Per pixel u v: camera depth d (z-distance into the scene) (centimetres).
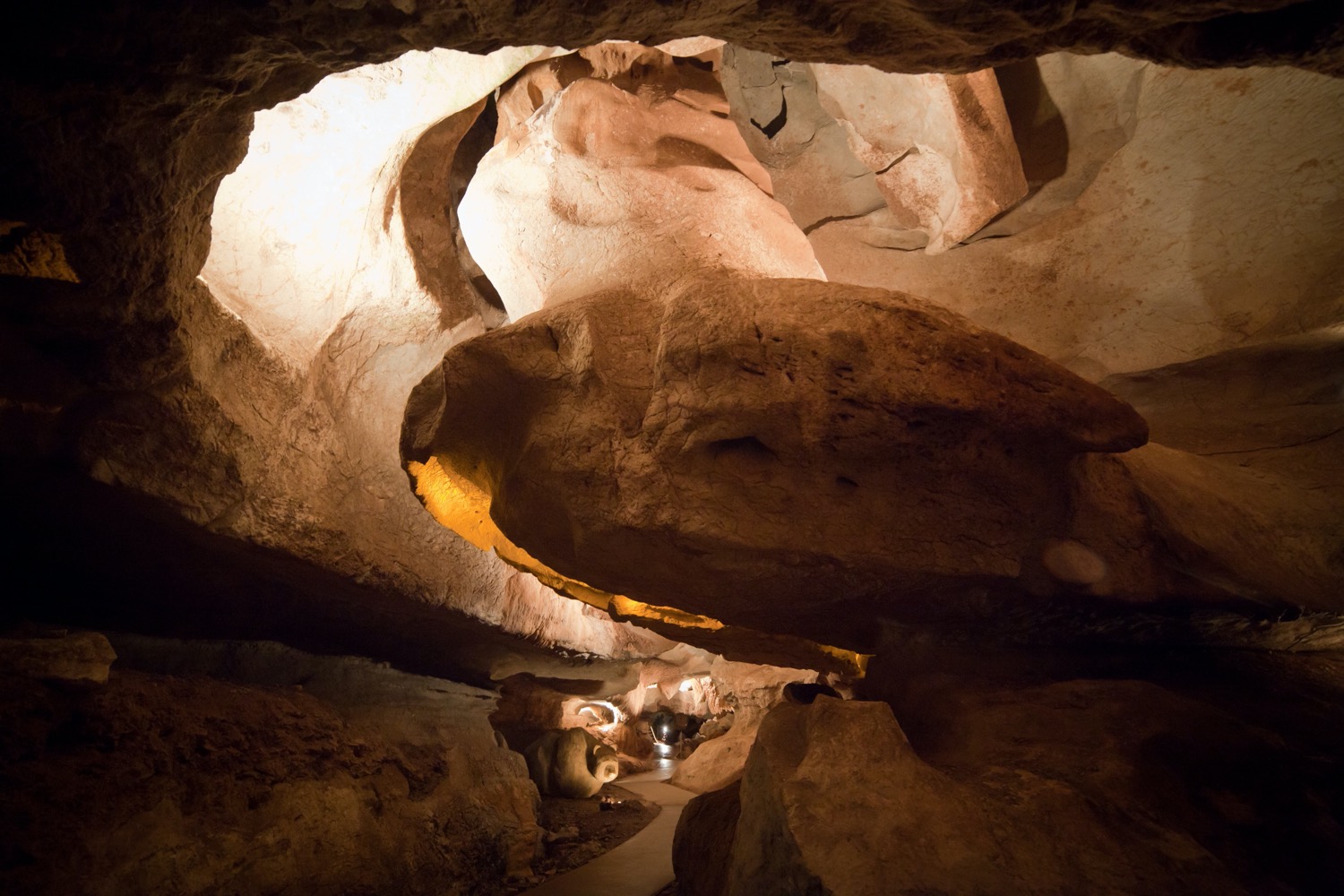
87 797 334
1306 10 219
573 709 1211
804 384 308
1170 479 393
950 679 388
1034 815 273
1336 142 436
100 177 247
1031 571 337
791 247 491
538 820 793
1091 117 521
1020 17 216
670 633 613
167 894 350
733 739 1148
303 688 564
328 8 209
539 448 352
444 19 216
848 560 328
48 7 197
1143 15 217
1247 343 467
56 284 277
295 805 448
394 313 534
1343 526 414
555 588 550
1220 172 472
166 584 455
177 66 221
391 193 506
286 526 445
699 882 372
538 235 474
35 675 338
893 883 243
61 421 337
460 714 750
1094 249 514
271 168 437
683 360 324
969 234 521
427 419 401
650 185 460
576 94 479
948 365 309
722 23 226
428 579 570
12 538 395
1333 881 266
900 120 494
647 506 327
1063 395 311
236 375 403
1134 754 307
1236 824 287
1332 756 321
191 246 306
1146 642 395
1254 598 349
